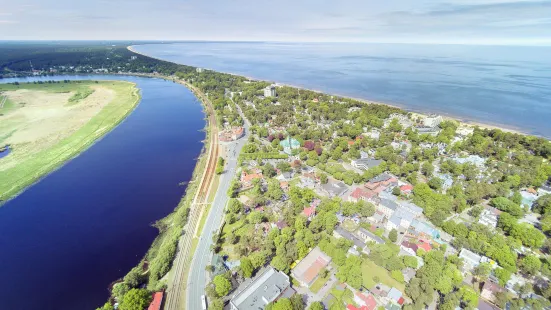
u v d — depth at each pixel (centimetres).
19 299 13362
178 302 12519
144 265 15012
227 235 16500
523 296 12244
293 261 14162
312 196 19388
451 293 12006
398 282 13012
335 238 15962
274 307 11038
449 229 16088
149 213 19575
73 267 15112
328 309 11800
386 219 17550
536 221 17562
